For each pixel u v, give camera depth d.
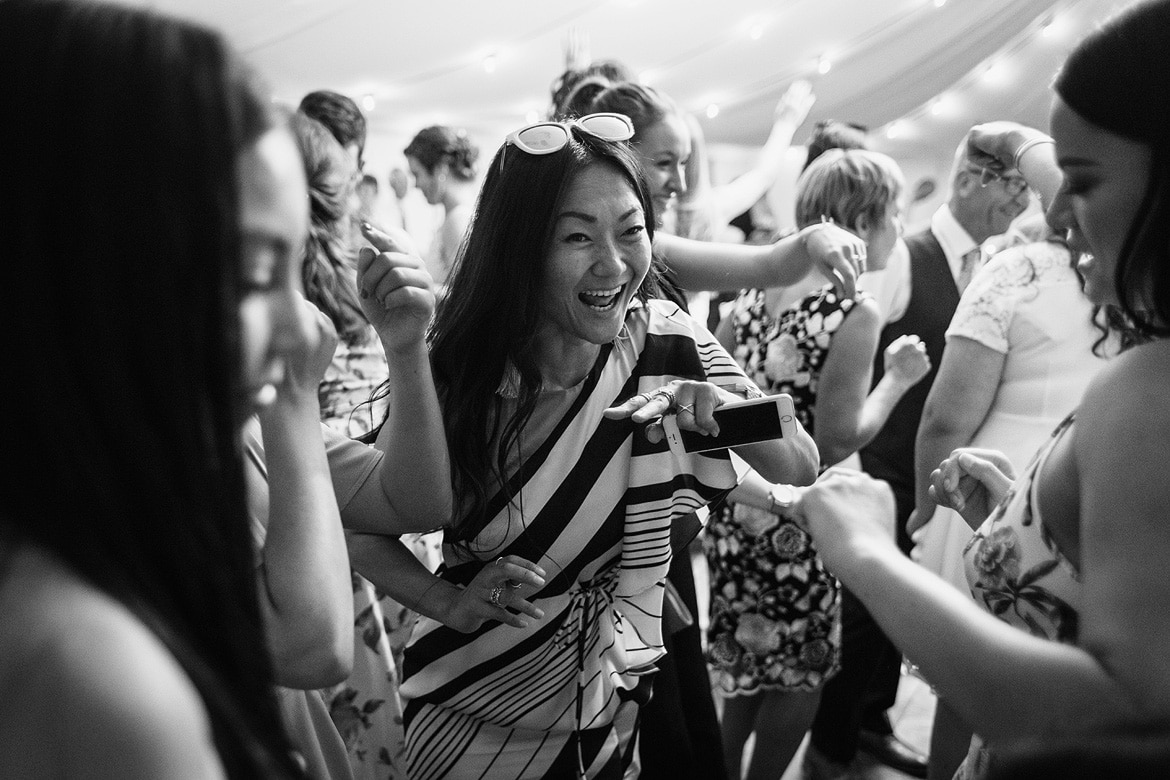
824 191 2.45
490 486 1.41
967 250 2.61
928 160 5.23
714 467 1.42
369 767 1.94
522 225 1.32
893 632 0.82
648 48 6.18
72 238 0.50
